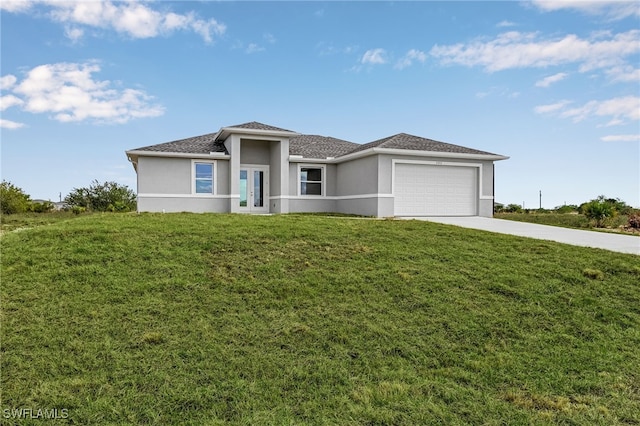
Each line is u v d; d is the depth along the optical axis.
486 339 5.32
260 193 21.77
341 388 4.14
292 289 6.62
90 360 4.48
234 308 5.90
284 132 20.16
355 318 5.74
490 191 20.06
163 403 3.80
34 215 26.94
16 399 3.79
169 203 19.48
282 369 4.47
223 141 22.22
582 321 5.89
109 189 38.62
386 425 3.56
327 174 22.20
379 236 10.27
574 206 32.91
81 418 3.56
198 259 7.79
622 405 3.96
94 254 7.81
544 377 4.45
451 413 3.76
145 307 5.79
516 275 7.57
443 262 8.27
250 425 3.53
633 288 7.16
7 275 6.77
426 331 5.46
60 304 5.81
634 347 5.20
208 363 4.51
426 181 19.05
